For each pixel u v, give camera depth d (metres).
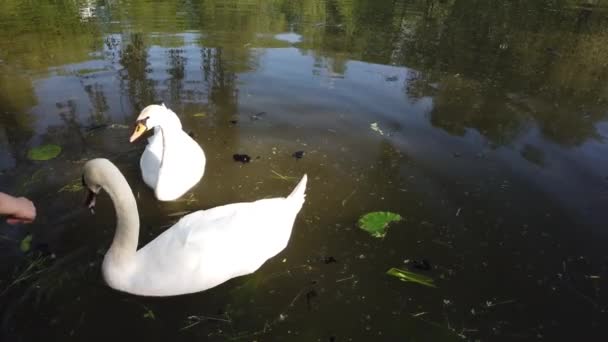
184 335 1.11
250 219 1.31
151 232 1.47
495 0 4.49
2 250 1.31
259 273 1.32
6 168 1.67
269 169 1.80
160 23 3.34
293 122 2.11
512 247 1.42
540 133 2.02
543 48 3.11
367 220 1.48
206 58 2.73
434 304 1.23
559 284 1.30
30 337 1.07
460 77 2.59
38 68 2.50
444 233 1.48
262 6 3.91
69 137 1.91
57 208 1.49
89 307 1.17
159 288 1.19
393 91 2.39
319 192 1.67
